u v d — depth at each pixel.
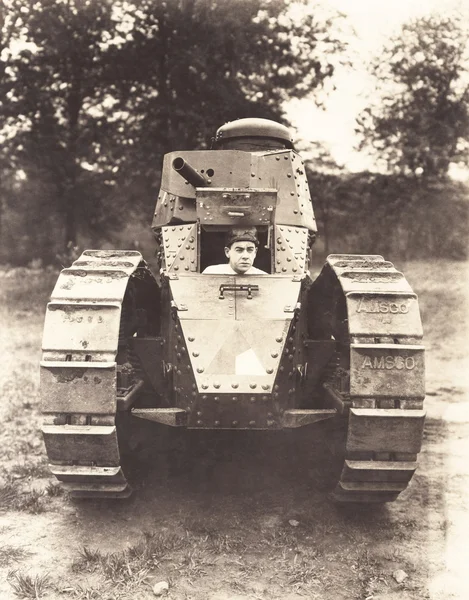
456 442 6.16
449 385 8.43
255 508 4.73
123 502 4.81
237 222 4.71
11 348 10.57
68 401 3.98
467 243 11.12
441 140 10.55
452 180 10.95
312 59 10.09
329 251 11.95
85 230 12.45
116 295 4.20
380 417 3.96
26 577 3.74
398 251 11.58
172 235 5.15
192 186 5.24
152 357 5.07
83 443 4.00
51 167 11.73
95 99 11.05
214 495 4.95
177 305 4.39
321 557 4.05
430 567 3.89
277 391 4.16
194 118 10.70
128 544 4.23
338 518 4.60
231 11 9.79
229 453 5.73
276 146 6.20
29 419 7.06
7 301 12.53
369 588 3.69
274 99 10.52
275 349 4.18
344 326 5.00
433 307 10.69
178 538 4.26
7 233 12.45
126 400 4.36
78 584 3.73
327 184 11.60
